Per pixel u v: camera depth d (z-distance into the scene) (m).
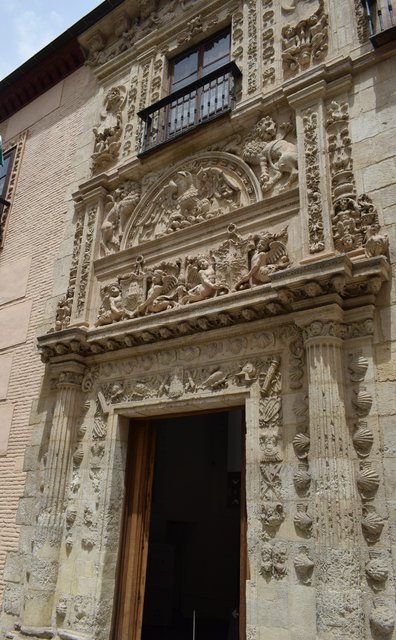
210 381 6.73
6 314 10.52
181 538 13.70
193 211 8.11
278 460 5.80
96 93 11.22
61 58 12.33
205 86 8.88
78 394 8.23
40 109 12.75
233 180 7.77
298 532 5.39
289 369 6.09
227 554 13.12
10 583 7.83
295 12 8.15
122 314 8.15
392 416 5.15
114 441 7.50
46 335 8.45
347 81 6.86
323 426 5.27
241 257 7.07
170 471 14.19
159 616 11.59
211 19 9.55
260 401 6.19
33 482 8.27
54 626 7.00
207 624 11.96
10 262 11.14
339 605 4.64
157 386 7.36
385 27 6.86
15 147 12.88
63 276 9.60
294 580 5.26
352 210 6.12
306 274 5.68
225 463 14.00
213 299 6.75
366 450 5.18
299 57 7.72
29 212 11.40
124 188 9.34
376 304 5.64
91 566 6.99
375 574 4.72
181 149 8.66
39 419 8.69
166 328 7.16
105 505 7.18
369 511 4.98
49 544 7.36
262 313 6.37
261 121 7.73
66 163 11.06
